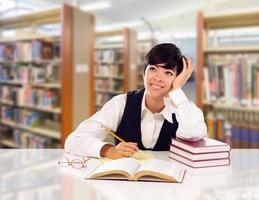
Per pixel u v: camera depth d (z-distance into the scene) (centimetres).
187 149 114
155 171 96
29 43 387
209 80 250
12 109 423
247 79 235
